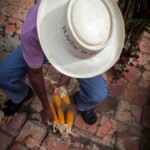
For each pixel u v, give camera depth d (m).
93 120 1.92
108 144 1.87
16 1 2.52
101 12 1.00
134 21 1.74
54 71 2.14
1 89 1.82
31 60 1.26
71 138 1.85
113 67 2.15
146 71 2.27
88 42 0.97
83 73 1.16
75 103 2.00
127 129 1.95
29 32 1.21
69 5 1.00
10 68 1.54
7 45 2.22
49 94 2.01
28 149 1.78
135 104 2.08
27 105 1.95
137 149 1.87
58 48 1.08
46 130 1.87
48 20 1.09
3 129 1.83
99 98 1.66
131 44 1.93
